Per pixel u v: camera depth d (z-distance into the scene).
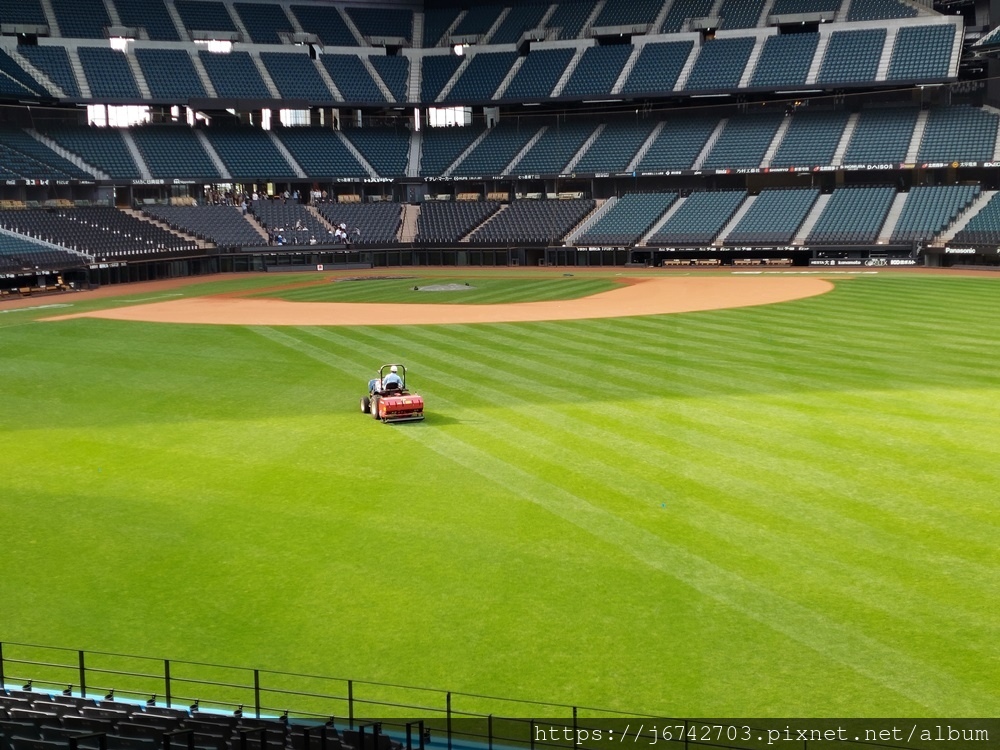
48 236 83.44
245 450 30.77
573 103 110.81
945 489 25.61
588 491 26.25
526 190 110.25
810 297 66.81
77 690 17.02
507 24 115.31
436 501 25.80
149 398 38.22
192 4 110.31
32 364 45.44
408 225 107.69
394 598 20.19
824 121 101.06
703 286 76.81
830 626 18.44
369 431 32.75
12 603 20.31
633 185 107.50
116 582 21.25
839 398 35.59
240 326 57.47
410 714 16.06
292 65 108.94
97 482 27.89
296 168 105.44
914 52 95.31
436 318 59.97
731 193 100.38
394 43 114.62
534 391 38.12
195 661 17.59
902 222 90.00
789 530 23.14
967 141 91.94
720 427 32.09
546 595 20.14
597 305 65.62
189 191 104.44
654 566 21.36
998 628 18.19
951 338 48.06
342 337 52.69
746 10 106.88
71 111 100.62
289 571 21.62
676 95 100.62
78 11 104.06
